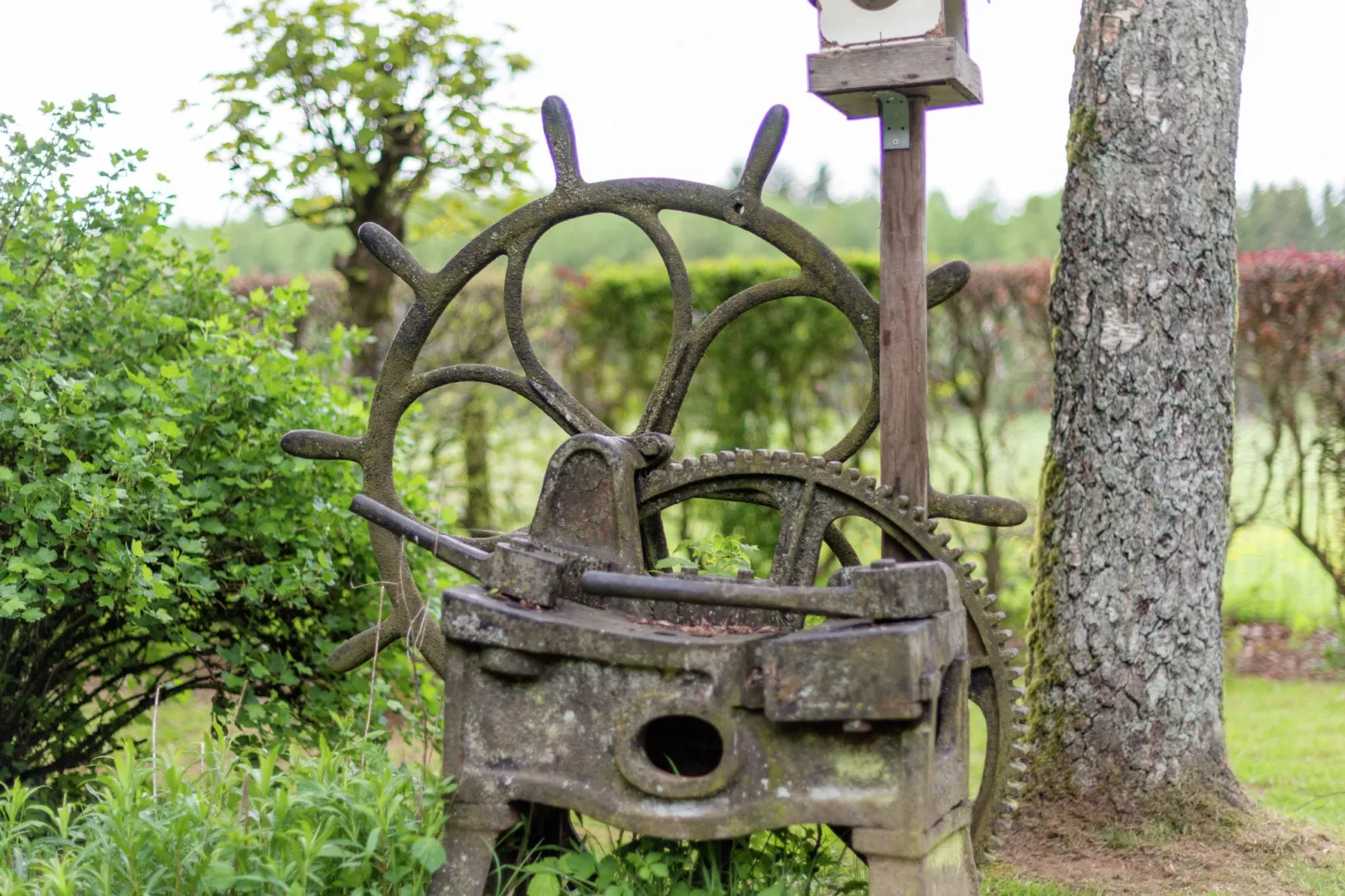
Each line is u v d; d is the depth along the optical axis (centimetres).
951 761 313
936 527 351
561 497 352
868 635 284
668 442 372
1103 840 426
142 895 294
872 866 289
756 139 374
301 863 293
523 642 313
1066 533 443
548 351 895
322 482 461
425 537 355
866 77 350
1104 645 435
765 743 298
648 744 342
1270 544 877
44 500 400
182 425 441
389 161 672
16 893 291
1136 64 432
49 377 423
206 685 464
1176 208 431
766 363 845
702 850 329
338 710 450
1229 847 419
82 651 472
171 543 421
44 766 449
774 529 832
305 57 623
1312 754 582
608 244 1917
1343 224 944
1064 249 446
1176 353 432
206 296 482
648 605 352
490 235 398
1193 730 438
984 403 835
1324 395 752
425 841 302
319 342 759
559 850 350
